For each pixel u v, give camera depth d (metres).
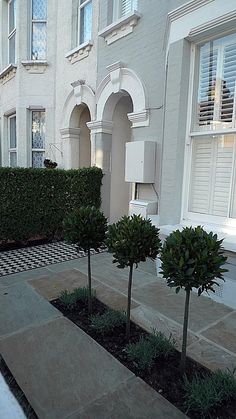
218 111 3.44
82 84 6.21
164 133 3.81
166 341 2.27
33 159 7.67
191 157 3.69
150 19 4.59
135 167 4.70
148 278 3.87
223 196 3.43
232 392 1.81
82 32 6.57
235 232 3.22
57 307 2.99
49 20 7.05
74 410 1.74
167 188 3.80
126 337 2.42
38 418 1.69
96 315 2.76
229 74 3.31
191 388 1.84
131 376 2.01
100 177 6.01
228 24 3.07
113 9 5.52
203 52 3.54
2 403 1.63
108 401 1.80
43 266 4.29
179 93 3.56
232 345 2.40
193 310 3.00
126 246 2.23
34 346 2.33
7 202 5.00
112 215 6.36
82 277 3.85
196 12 3.29
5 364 2.13
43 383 1.95
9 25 8.41
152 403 1.79
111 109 5.83
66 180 5.61
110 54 5.46
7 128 8.73
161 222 3.92
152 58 4.59
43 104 7.29
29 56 7.33
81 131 6.96
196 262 1.76
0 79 8.57
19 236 5.23
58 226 5.66
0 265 4.31
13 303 3.07
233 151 3.30
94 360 2.17
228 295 3.12
